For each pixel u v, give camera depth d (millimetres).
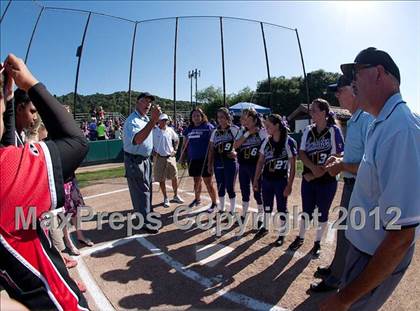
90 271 3598
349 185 2924
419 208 1339
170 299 2986
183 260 3830
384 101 1551
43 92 1052
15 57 1052
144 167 4738
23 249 896
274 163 4262
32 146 966
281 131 4191
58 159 982
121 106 20906
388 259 1352
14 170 888
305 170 3818
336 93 2969
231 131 5348
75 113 12773
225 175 5461
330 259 3717
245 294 3049
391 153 1384
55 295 958
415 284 3045
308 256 3820
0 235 859
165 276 3447
